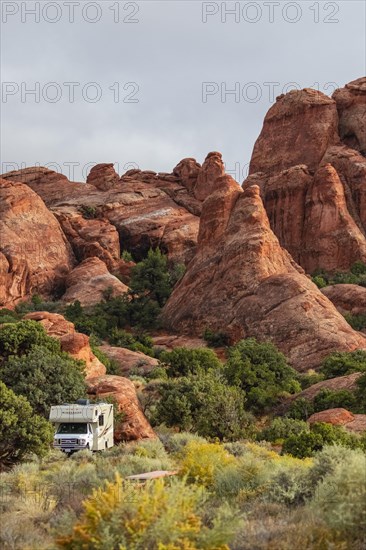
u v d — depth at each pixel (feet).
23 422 151.43
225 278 475.72
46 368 220.43
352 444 154.92
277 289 444.96
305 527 59.00
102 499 54.90
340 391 256.93
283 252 520.42
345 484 63.82
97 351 339.98
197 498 55.72
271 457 137.69
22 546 61.21
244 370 290.15
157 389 257.75
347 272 610.24
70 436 171.63
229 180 530.68
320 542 56.39
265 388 283.18
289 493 76.84
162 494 54.34
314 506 66.13
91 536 51.83
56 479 101.04
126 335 455.63
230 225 507.30
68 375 222.89
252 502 78.59
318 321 416.67
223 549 52.44
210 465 96.07
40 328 262.47
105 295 574.15
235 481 89.20
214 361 320.09
